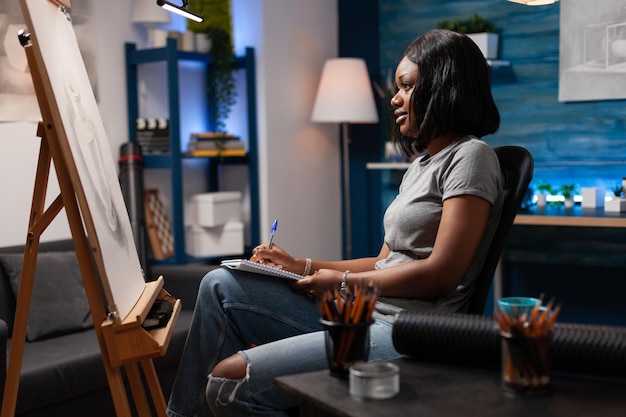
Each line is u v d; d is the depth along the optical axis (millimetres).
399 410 1169
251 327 1915
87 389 2615
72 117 1783
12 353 1833
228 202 4105
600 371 1291
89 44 3678
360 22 4730
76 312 3010
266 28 4258
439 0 4410
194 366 1925
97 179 1844
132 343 1669
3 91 3270
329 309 1354
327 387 1292
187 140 4281
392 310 1806
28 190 3371
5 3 3268
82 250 1697
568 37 3924
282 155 4387
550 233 4012
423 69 1881
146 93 4035
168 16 3887
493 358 1359
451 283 1741
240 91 4355
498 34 4168
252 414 1681
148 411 2035
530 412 1154
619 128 3820
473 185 1735
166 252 3986
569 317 4023
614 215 3420
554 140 4023
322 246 4707
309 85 4578
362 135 4781
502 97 4180
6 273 2977
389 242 1918
